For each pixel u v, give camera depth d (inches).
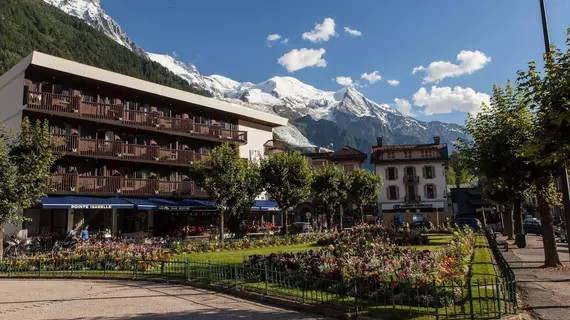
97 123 1202.0
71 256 676.7
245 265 525.0
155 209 1165.7
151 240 1056.8
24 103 1058.1
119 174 1221.1
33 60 1044.5
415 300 346.3
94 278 607.8
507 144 629.6
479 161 681.6
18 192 724.7
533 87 429.7
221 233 1129.4
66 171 1127.6
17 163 746.8
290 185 1299.2
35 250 909.8
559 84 372.8
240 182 1167.0
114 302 410.6
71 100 1122.7
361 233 962.1
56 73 1111.0
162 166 1362.0
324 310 346.3
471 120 785.6
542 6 529.0
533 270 594.2
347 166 2704.2
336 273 402.9
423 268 372.8
